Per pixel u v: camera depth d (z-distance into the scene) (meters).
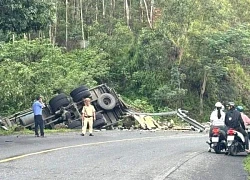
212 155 18.80
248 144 19.50
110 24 72.38
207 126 39.41
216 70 56.78
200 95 59.25
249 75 63.91
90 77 53.66
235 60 59.31
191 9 56.72
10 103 38.75
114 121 39.59
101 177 11.64
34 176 11.44
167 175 12.43
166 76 58.88
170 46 58.31
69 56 63.41
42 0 26.27
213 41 55.62
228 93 61.16
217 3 57.66
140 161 15.35
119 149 19.56
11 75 35.88
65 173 12.09
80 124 36.47
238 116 19.38
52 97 39.44
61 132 31.09
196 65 58.56
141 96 59.84
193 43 57.47
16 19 25.55
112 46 65.19
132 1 77.38
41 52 45.84
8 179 10.88
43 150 17.92
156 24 60.62
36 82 40.59
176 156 17.41
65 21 75.06
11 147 19.05
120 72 63.06
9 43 44.97
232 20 63.59
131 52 62.66
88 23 77.00
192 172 13.41
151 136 29.47
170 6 57.31
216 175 13.20
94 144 21.50
